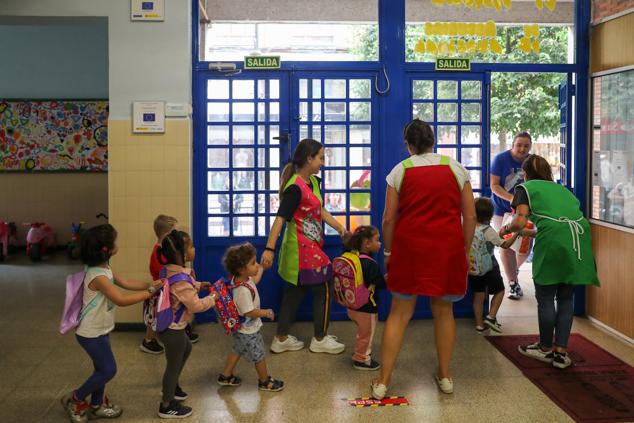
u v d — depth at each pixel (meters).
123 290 4.75
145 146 4.72
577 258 3.83
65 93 8.75
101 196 8.82
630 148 4.40
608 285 4.69
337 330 4.79
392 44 4.98
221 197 5.00
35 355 4.26
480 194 5.11
